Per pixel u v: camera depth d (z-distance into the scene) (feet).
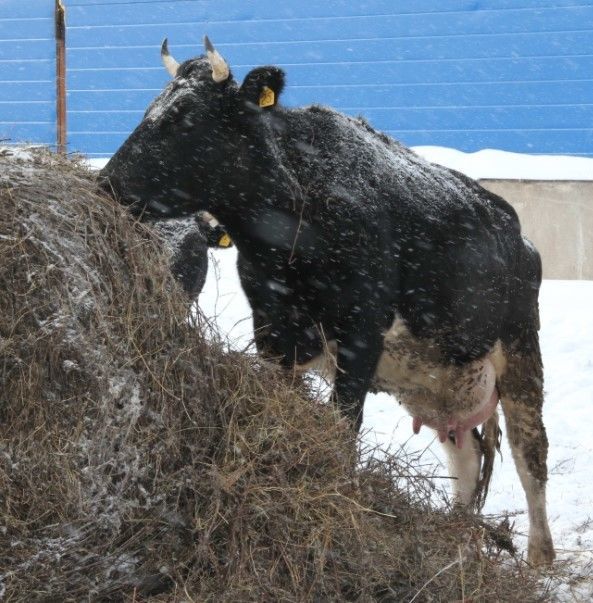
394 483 19.13
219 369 17.76
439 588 17.65
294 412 18.12
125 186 20.02
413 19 63.10
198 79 21.15
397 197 23.81
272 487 16.66
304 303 22.25
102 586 15.20
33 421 14.76
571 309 49.26
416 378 25.39
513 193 57.98
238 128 21.02
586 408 38.60
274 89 21.15
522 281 28.09
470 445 27.76
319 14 62.85
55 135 60.18
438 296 24.64
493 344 26.91
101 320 15.52
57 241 15.60
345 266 21.93
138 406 15.57
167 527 15.85
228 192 21.26
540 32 62.85
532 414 27.73
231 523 16.21
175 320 16.69
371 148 24.04
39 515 14.66
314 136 22.82
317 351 22.52
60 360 14.98
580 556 24.88
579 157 63.10
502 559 20.24
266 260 22.08
